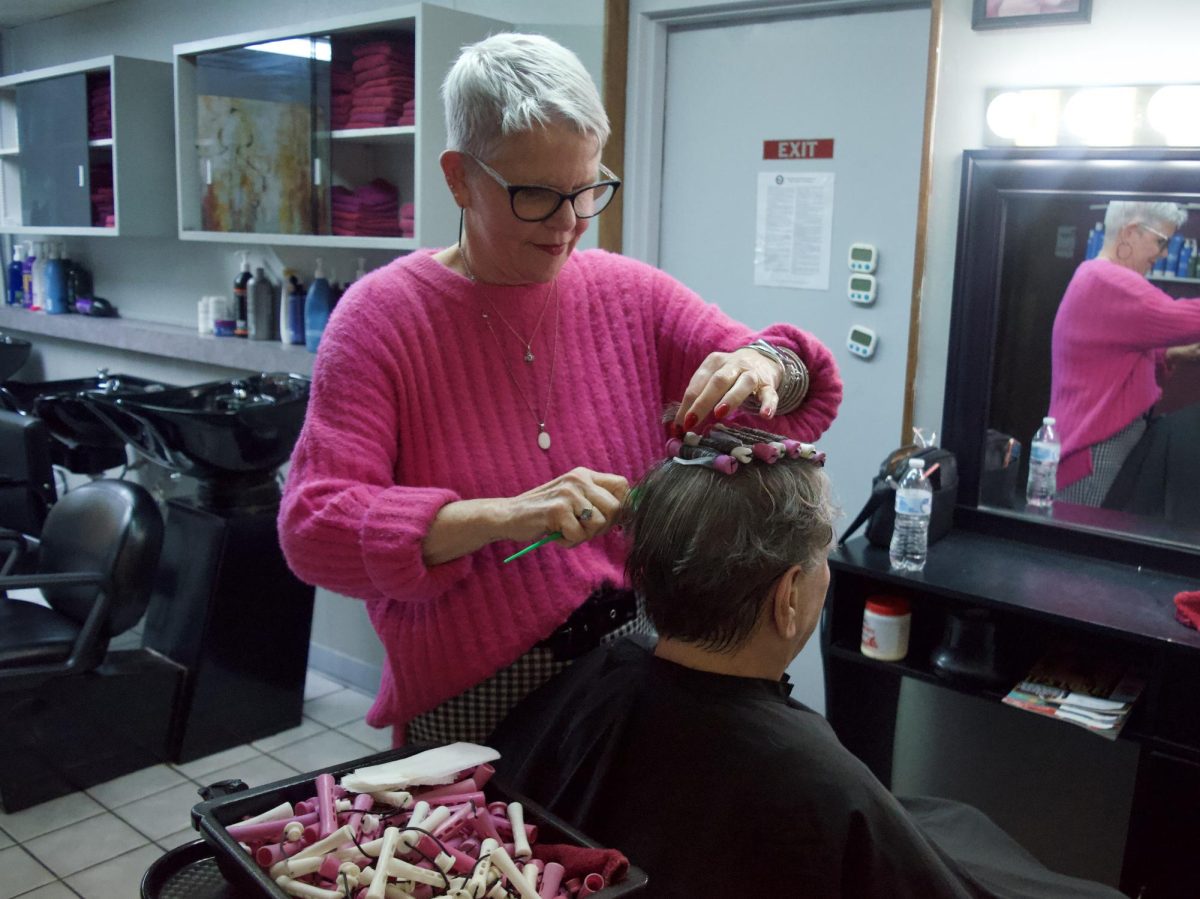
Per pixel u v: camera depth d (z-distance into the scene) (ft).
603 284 4.50
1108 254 6.16
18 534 9.36
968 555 6.51
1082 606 5.64
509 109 3.48
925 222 6.81
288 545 3.76
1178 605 5.45
